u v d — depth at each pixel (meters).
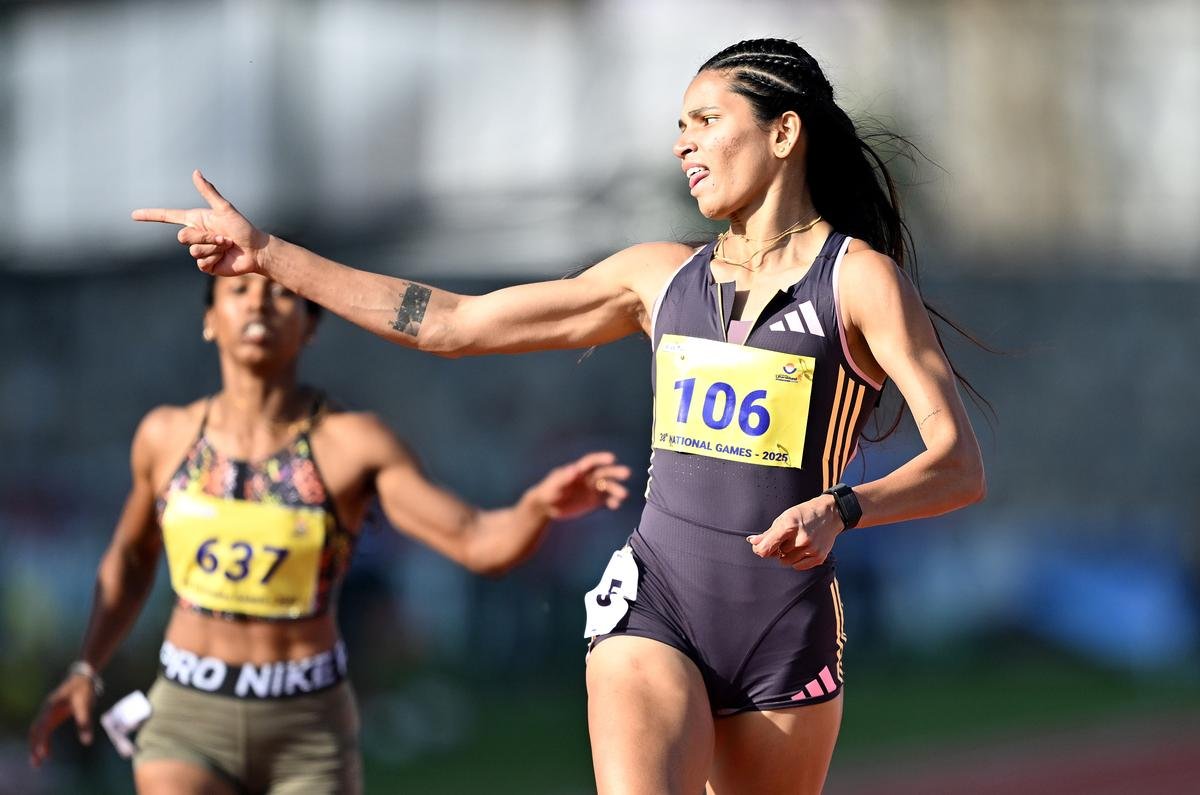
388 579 40.53
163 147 60.03
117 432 45.53
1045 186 93.75
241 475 15.64
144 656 31.67
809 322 11.51
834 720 12.05
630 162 61.34
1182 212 94.88
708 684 11.79
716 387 11.68
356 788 15.83
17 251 53.31
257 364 15.55
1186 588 57.12
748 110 11.88
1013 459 60.16
